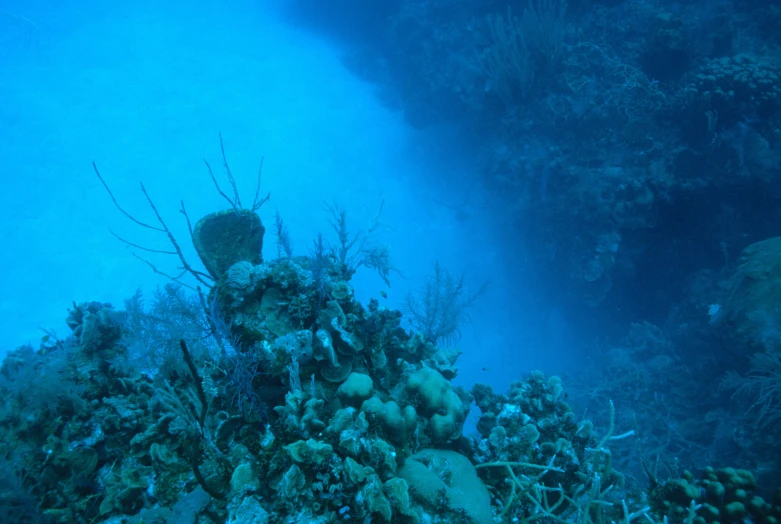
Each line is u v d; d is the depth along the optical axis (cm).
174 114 1683
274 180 1600
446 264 1516
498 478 366
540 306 1356
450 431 340
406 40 1722
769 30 1173
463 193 1574
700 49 1073
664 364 989
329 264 414
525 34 1181
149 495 317
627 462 822
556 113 1139
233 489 276
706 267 1030
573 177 1098
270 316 364
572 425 423
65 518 320
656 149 1009
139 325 434
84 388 395
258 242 441
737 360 786
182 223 1462
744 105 932
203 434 310
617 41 1166
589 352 1241
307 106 1827
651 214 1009
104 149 1541
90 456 355
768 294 738
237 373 322
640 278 1107
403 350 413
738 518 361
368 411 312
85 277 1317
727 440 768
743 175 934
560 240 1148
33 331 1207
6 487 311
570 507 363
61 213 1390
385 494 270
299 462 273
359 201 1614
